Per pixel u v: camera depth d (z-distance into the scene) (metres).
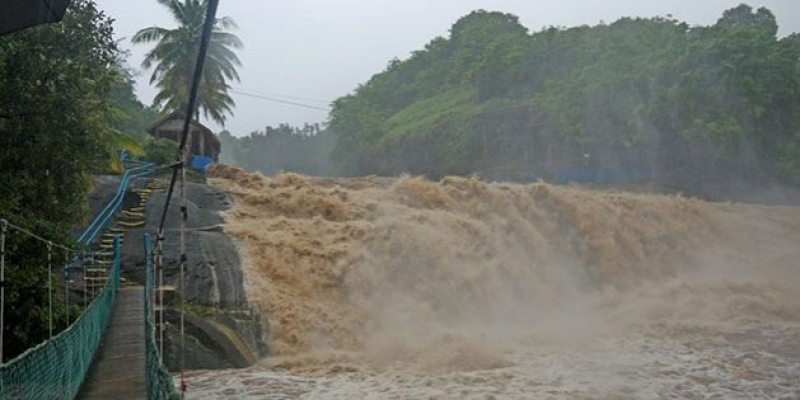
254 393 13.89
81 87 13.02
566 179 52.50
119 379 11.42
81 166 13.62
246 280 19.34
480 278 22.78
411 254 22.20
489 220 26.39
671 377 15.18
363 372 15.96
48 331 12.01
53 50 12.74
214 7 3.83
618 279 27.23
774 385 14.56
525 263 25.22
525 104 59.38
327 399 13.47
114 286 17.45
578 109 52.88
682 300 24.91
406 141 67.94
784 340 18.91
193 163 36.00
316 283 20.34
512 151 58.84
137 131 46.16
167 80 37.09
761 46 48.41
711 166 48.16
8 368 6.45
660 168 49.69
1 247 8.13
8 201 11.58
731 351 17.75
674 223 32.00
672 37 55.03
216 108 39.19
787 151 47.75
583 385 14.49
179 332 16.05
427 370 16.11
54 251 12.17
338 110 85.69
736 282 27.31
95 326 12.83
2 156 12.45
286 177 28.81
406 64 96.56
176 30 36.53
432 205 26.77
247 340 17.28
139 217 24.41
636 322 21.95
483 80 69.81
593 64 58.03
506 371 15.77
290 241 21.83
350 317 19.66
